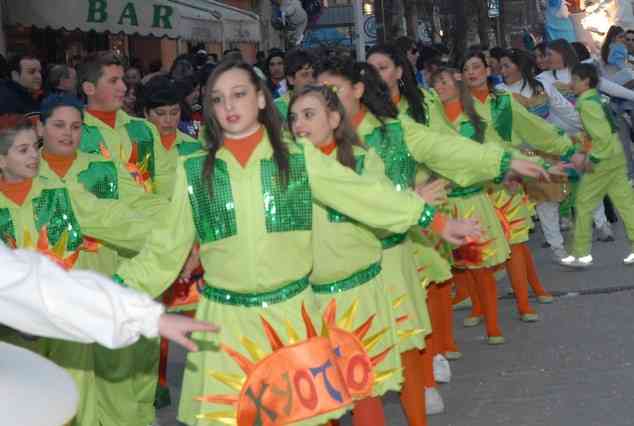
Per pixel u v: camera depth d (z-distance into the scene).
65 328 2.90
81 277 2.96
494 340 8.47
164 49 20.77
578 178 11.45
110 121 7.32
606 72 14.53
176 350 9.09
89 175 6.43
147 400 6.63
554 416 6.61
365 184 4.89
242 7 25.91
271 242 4.77
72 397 2.72
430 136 6.39
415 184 6.85
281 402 4.80
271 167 4.79
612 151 10.77
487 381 7.49
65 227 5.84
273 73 12.67
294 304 4.84
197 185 4.80
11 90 9.24
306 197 4.85
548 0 23.48
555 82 12.44
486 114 9.01
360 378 5.42
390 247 6.10
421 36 33.69
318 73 6.40
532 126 8.99
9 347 2.92
